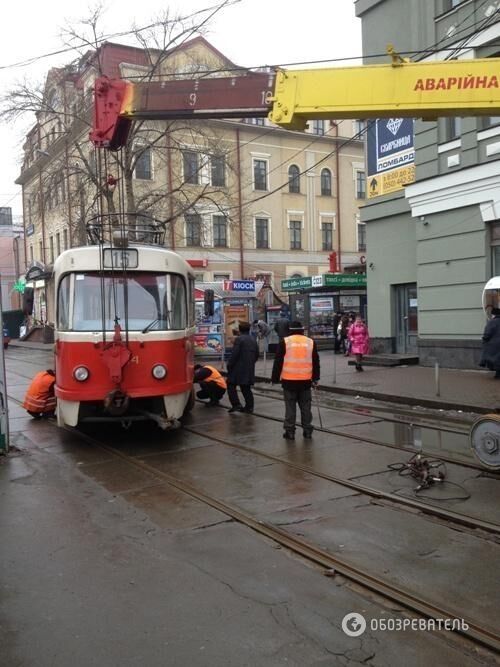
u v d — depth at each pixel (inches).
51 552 196.4
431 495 246.7
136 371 342.0
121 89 304.2
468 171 603.2
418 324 676.1
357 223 1915.6
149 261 358.9
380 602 159.6
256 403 515.5
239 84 294.5
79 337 338.6
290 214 1780.3
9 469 305.4
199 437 374.0
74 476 290.2
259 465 301.7
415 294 728.3
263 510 234.5
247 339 456.4
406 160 712.4
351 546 197.2
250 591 166.2
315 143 1819.6
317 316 1026.1
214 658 133.3
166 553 194.1
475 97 270.4
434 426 385.4
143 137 1014.4
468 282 616.1
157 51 962.1
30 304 397.1
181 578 175.2
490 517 220.7
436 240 649.6
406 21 685.9
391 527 214.2
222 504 241.8
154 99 300.7
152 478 283.4
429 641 140.7
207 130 1425.9
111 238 352.2
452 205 624.4
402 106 275.4
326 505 239.1
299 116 287.3
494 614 152.3
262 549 196.9
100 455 332.2
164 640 141.3
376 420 412.8
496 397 457.1
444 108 273.1
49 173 1195.9
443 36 620.7
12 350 1455.5
